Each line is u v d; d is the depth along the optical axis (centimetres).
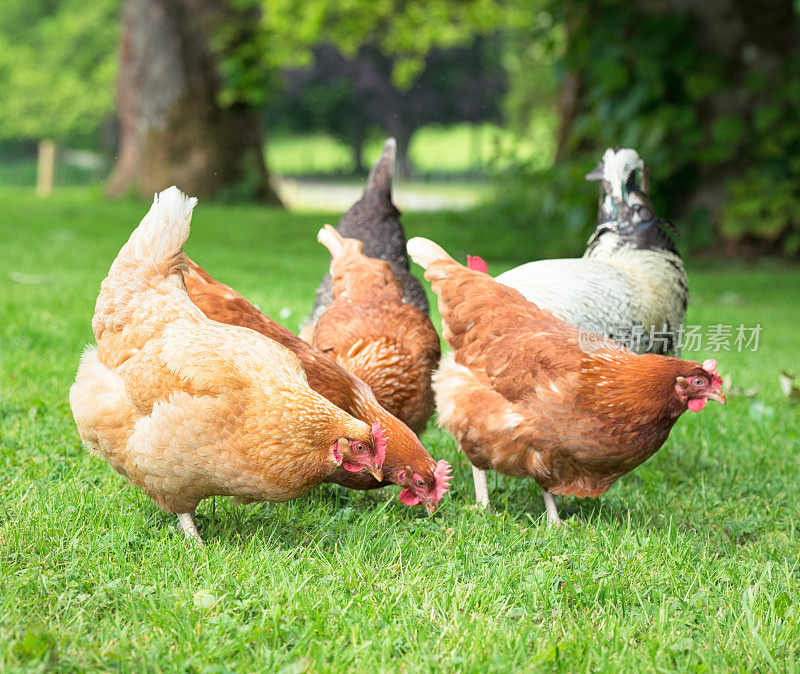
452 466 242
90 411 196
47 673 166
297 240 680
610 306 241
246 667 169
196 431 190
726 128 589
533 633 179
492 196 813
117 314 199
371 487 216
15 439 232
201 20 949
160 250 203
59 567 190
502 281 240
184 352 193
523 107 1897
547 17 687
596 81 603
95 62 2134
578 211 590
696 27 595
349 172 2398
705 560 203
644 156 593
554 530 212
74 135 2231
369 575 192
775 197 591
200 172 962
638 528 216
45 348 296
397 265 278
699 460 253
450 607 185
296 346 216
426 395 233
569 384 205
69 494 209
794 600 192
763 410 277
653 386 203
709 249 628
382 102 2047
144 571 190
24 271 438
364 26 876
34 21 2261
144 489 200
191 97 959
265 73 883
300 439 193
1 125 2144
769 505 232
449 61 2036
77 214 792
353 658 172
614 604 189
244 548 199
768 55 594
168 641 173
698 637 182
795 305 477
